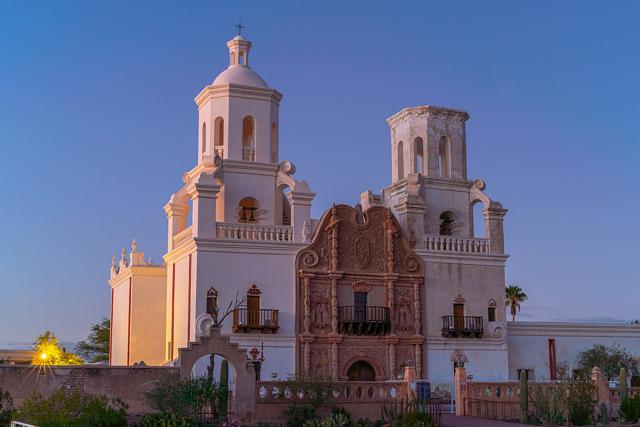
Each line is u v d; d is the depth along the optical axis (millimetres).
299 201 51156
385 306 51312
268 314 48656
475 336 52938
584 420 39469
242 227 49531
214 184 49094
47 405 32781
